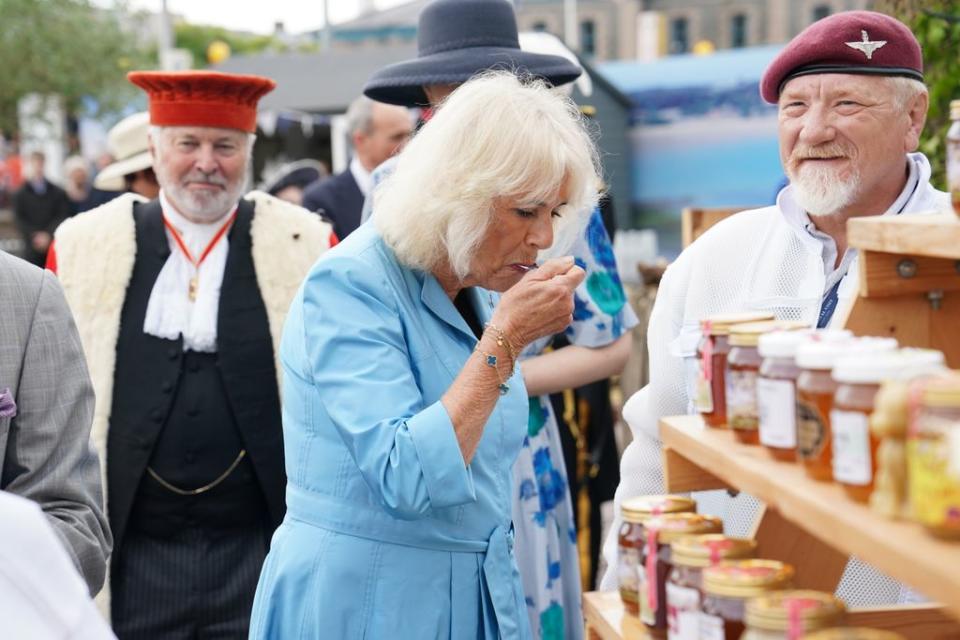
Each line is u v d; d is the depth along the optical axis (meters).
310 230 3.50
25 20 24.05
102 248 3.38
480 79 2.27
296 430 2.29
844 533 1.38
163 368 3.29
